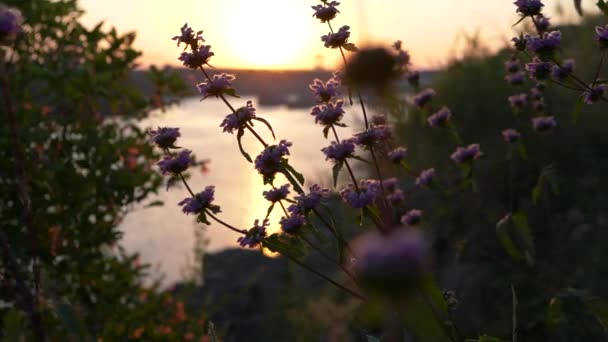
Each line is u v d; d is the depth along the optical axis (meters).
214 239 16.84
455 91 6.62
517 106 4.09
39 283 1.52
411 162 5.97
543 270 4.80
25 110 4.79
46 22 5.10
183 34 2.36
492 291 4.96
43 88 5.11
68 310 1.43
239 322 9.14
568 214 5.34
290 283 8.35
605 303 2.19
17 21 1.88
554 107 5.86
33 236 1.77
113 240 5.29
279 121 76.31
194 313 7.85
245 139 28.88
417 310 1.49
